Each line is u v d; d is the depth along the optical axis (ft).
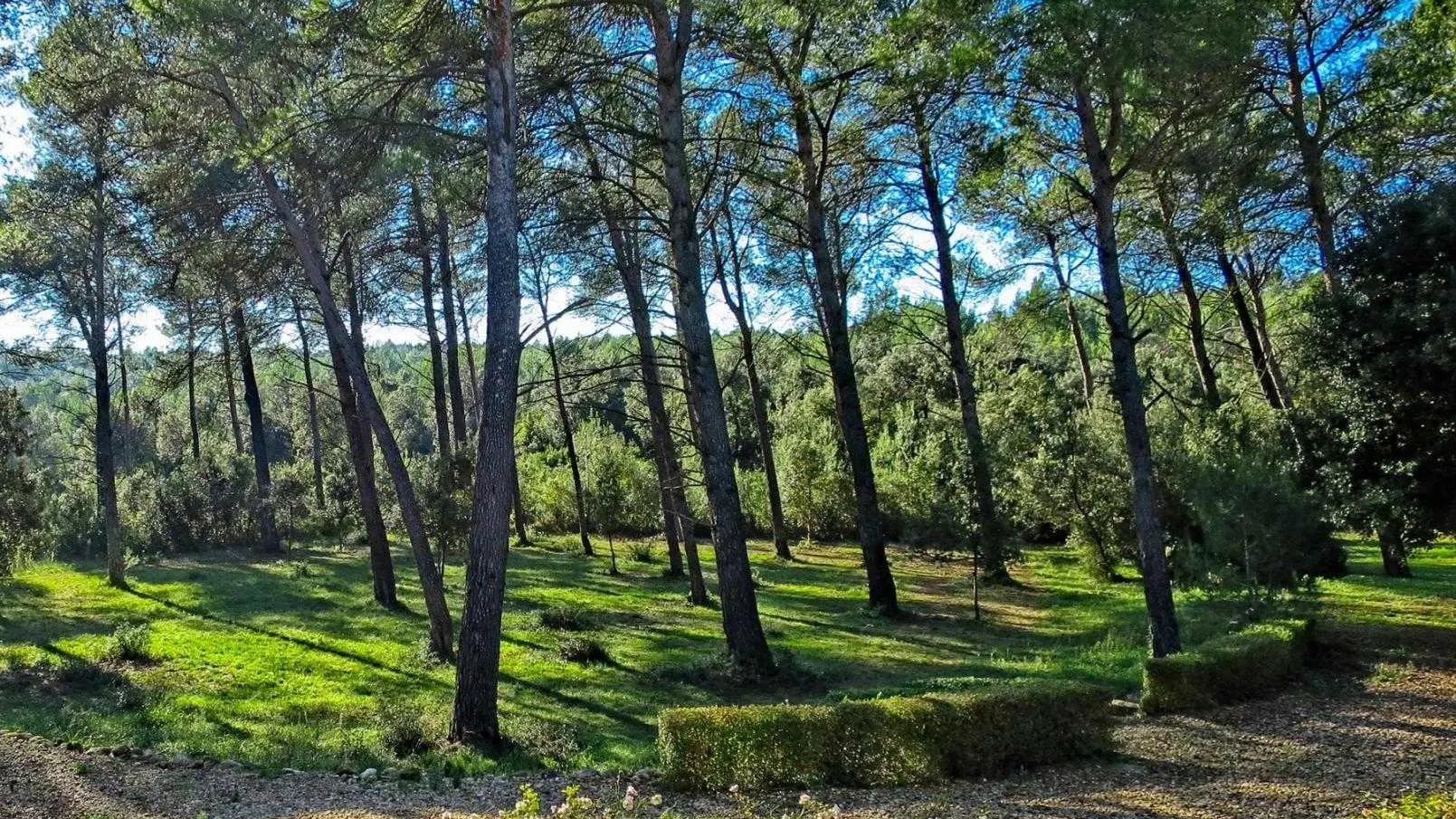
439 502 61.31
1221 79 35.22
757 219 65.16
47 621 54.65
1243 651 34.58
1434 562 84.48
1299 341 45.62
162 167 43.57
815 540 118.83
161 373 91.71
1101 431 68.85
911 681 39.47
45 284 72.84
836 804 22.70
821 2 40.11
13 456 53.62
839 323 61.00
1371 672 37.60
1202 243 54.29
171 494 99.35
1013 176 53.83
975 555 58.39
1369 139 50.16
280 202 41.98
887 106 48.11
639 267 60.44
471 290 94.58
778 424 143.43
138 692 36.19
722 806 22.81
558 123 39.93
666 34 41.93
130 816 21.54
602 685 40.34
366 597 64.64
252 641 48.60
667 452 67.15
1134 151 38.60
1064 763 26.58
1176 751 27.50
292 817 21.67
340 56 35.63
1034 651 47.29
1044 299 74.38
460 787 24.75
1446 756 25.91
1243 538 43.09
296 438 178.81
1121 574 77.10
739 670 40.73
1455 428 39.06
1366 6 49.75
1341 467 42.37
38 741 27.61
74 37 40.96
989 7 32.81
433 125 34.50
